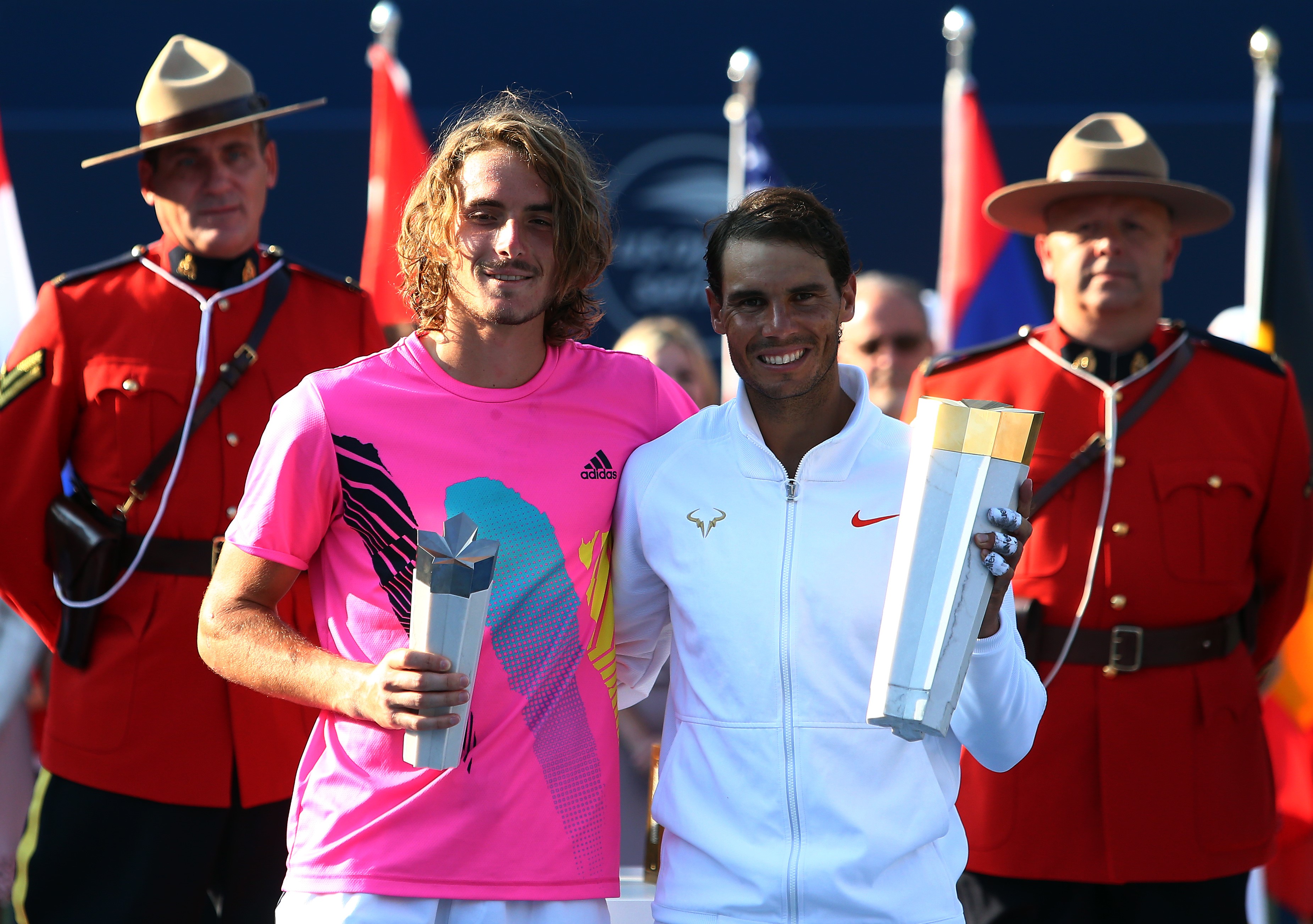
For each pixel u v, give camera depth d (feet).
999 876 32.81
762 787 21.98
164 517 32.07
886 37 66.64
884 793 21.99
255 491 22.80
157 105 32.60
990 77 66.95
